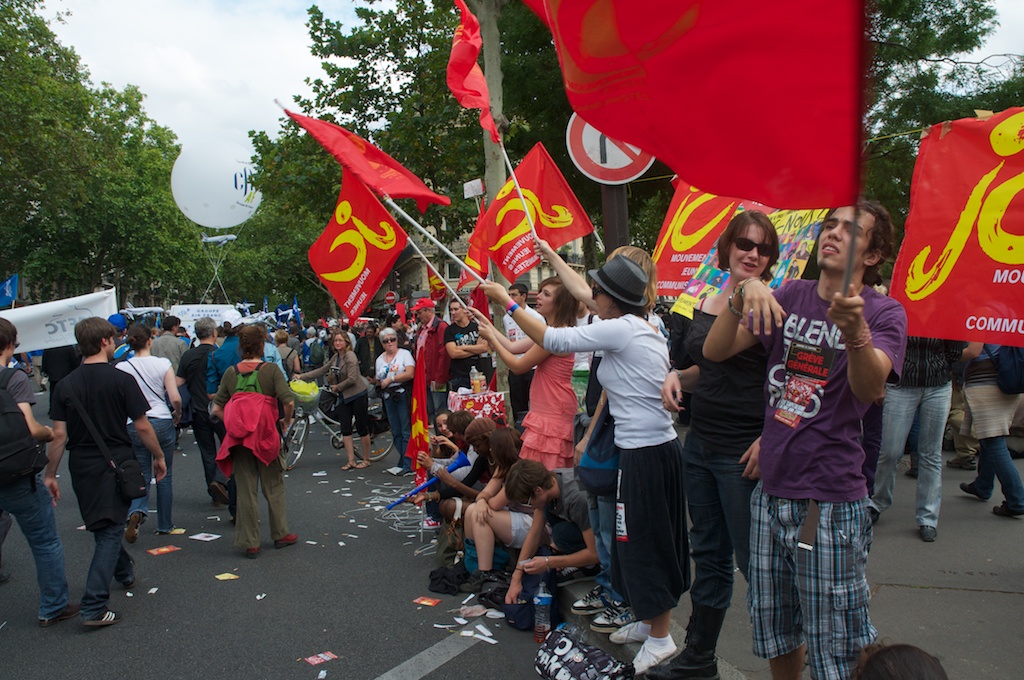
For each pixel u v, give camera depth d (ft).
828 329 7.84
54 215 99.50
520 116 46.50
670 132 5.37
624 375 10.82
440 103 51.72
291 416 19.80
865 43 4.30
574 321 14.89
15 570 18.79
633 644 12.14
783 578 8.26
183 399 24.00
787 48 4.61
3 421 14.23
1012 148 12.50
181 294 196.34
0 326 15.48
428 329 29.27
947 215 13.19
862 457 7.91
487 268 20.83
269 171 52.13
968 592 13.21
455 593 16.07
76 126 98.17
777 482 8.02
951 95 37.86
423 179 54.80
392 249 15.79
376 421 31.83
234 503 22.61
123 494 14.97
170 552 19.75
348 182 15.99
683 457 10.64
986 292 12.69
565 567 13.93
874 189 37.11
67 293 146.82
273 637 14.12
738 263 8.88
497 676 12.26
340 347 30.89
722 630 12.40
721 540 10.24
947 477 21.98
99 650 13.79
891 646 5.80
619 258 11.09
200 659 13.28
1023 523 17.16
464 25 15.12
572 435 15.12
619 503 10.91
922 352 16.03
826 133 4.67
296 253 180.45
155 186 144.77
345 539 20.53
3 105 75.87
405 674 12.41
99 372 15.19
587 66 5.40
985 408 17.88
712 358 9.14
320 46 53.47
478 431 17.04
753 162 5.08
